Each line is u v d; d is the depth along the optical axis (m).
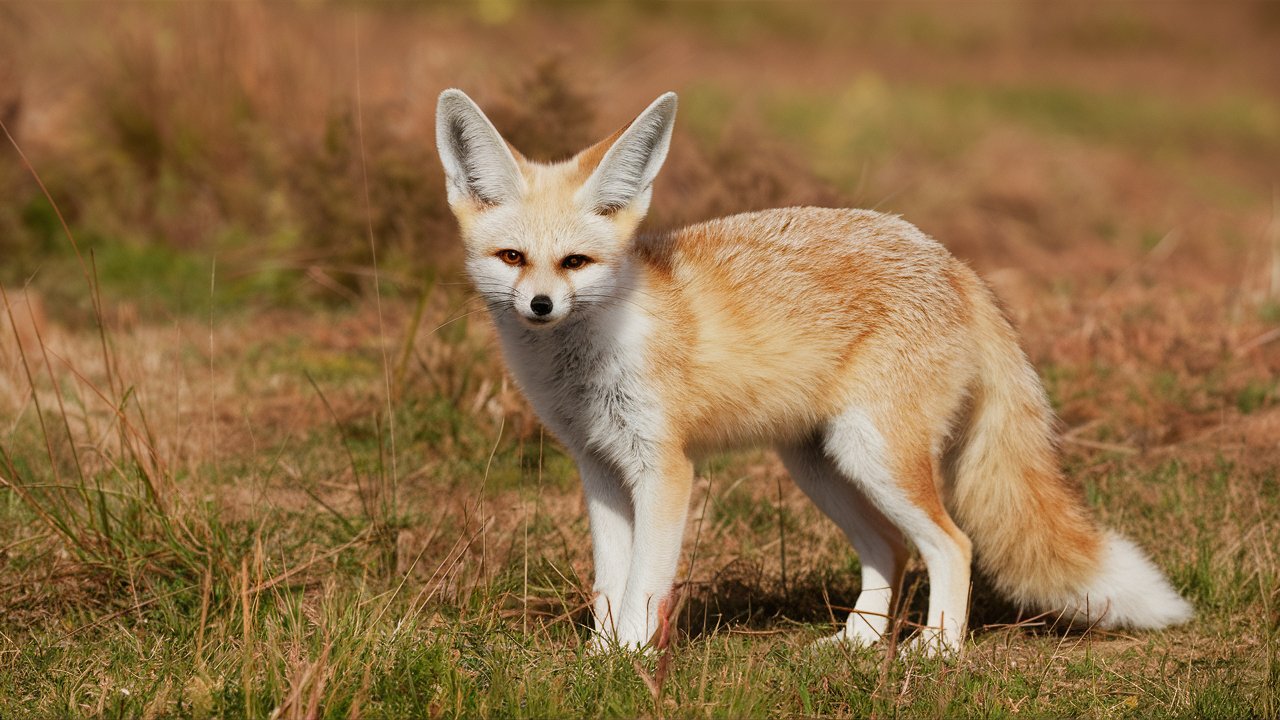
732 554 10.52
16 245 17.98
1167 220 25.92
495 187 8.55
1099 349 14.42
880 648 8.62
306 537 9.87
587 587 9.34
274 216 18.53
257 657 7.46
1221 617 9.19
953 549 8.88
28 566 9.11
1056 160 29.36
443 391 13.16
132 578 8.63
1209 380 13.53
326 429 12.66
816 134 28.44
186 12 20.80
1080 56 49.56
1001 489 9.34
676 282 8.80
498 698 7.09
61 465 11.41
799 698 7.50
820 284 8.94
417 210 16.78
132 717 7.03
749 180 16.95
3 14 21.47
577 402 8.84
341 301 17.34
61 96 21.53
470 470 11.98
